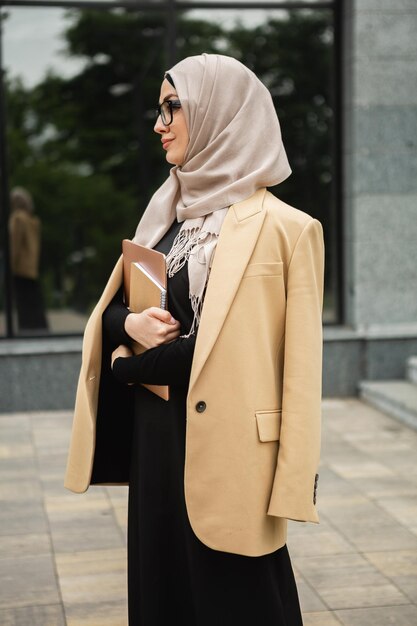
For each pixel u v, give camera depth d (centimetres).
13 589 373
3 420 676
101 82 731
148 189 746
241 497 230
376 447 592
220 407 230
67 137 734
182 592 246
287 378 233
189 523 237
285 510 229
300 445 230
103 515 468
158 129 252
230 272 231
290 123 738
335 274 752
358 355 729
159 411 245
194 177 245
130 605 262
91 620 344
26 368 695
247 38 729
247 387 230
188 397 230
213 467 230
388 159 716
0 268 728
